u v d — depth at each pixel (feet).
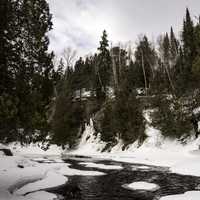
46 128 40.91
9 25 36.78
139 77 192.03
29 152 145.48
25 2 39.32
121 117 140.46
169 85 155.33
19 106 36.37
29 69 39.11
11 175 53.16
